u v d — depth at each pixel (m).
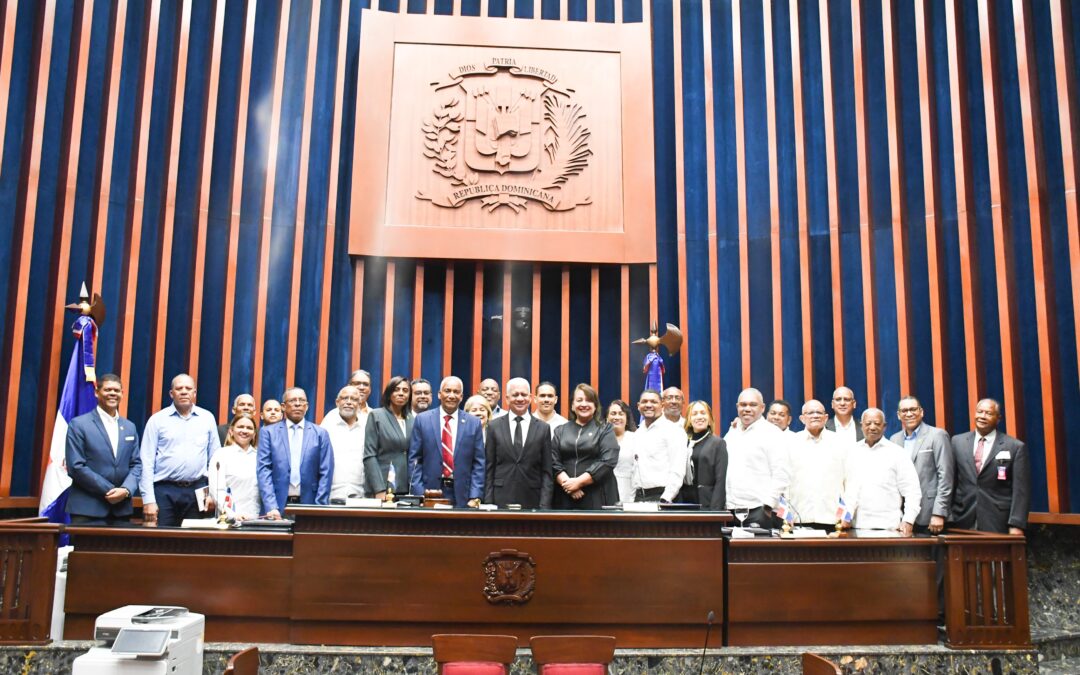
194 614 4.00
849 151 7.77
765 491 5.38
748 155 8.05
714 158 8.04
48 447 6.42
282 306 7.63
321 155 7.90
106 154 6.98
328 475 5.53
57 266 6.68
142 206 7.13
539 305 7.87
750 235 7.96
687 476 5.44
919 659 4.34
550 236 7.84
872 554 4.52
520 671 4.25
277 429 5.55
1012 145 7.02
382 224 7.75
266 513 5.34
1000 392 6.84
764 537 4.51
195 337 7.19
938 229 7.25
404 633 4.31
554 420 6.44
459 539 4.35
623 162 7.98
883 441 5.32
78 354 6.34
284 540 4.41
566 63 8.15
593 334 7.84
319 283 7.73
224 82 7.70
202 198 7.36
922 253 7.37
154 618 3.77
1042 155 6.85
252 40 7.76
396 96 7.99
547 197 7.91
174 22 7.55
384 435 5.54
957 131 7.16
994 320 6.94
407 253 7.72
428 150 7.91
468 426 5.24
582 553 4.37
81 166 6.96
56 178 6.84
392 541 4.34
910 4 7.66
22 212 6.57
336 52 8.11
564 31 8.19
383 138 7.88
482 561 4.34
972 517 5.56
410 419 5.82
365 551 4.33
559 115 8.07
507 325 7.80
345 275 7.83
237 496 5.53
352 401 5.96
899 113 7.58
